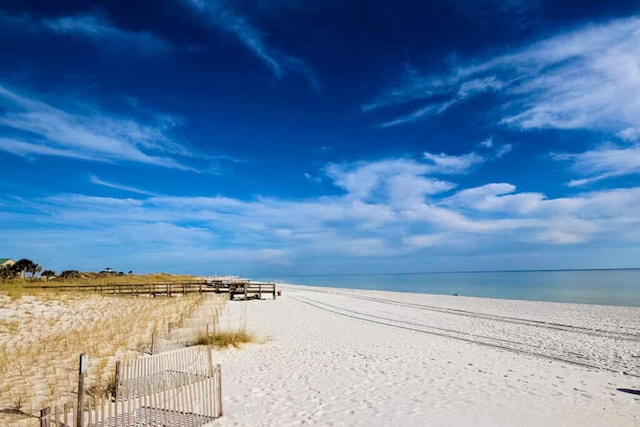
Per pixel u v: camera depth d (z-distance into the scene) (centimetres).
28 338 1484
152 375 802
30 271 5059
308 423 711
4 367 1071
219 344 1360
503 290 6044
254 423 715
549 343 1512
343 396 865
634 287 6303
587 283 7906
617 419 723
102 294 3186
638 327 1938
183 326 1639
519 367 1127
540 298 4253
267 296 3975
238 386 945
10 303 2170
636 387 929
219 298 3328
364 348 1395
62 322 1877
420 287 7806
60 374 1005
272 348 1383
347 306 3089
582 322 2130
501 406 792
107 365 1095
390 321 2173
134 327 1744
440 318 2317
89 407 609
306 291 5631
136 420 681
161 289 3741
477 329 1877
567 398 842
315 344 1464
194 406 773
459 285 8262
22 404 792
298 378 1012
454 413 754
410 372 1066
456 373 1055
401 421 715
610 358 1257
